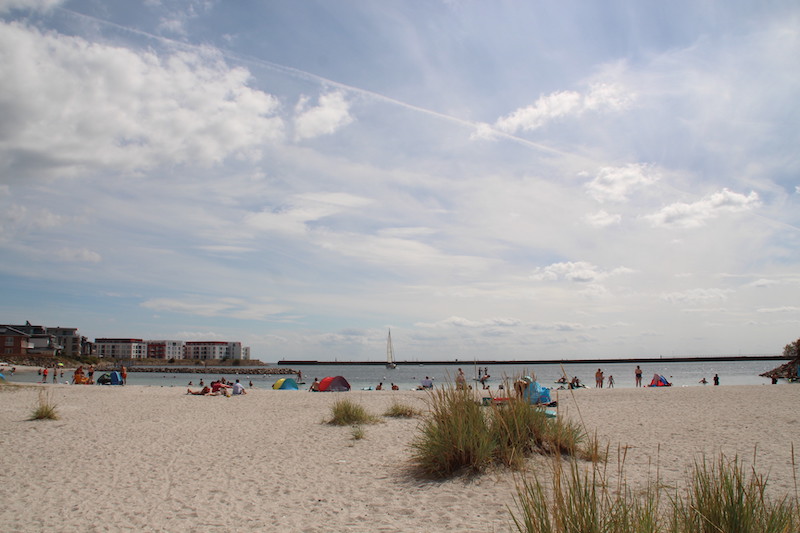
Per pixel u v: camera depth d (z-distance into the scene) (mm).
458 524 4652
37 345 112188
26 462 8133
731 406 14859
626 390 25359
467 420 6652
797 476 5949
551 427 6996
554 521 3178
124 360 160125
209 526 4918
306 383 59781
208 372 114500
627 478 5914
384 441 9672
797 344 57750
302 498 5887
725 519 3281
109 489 6430
